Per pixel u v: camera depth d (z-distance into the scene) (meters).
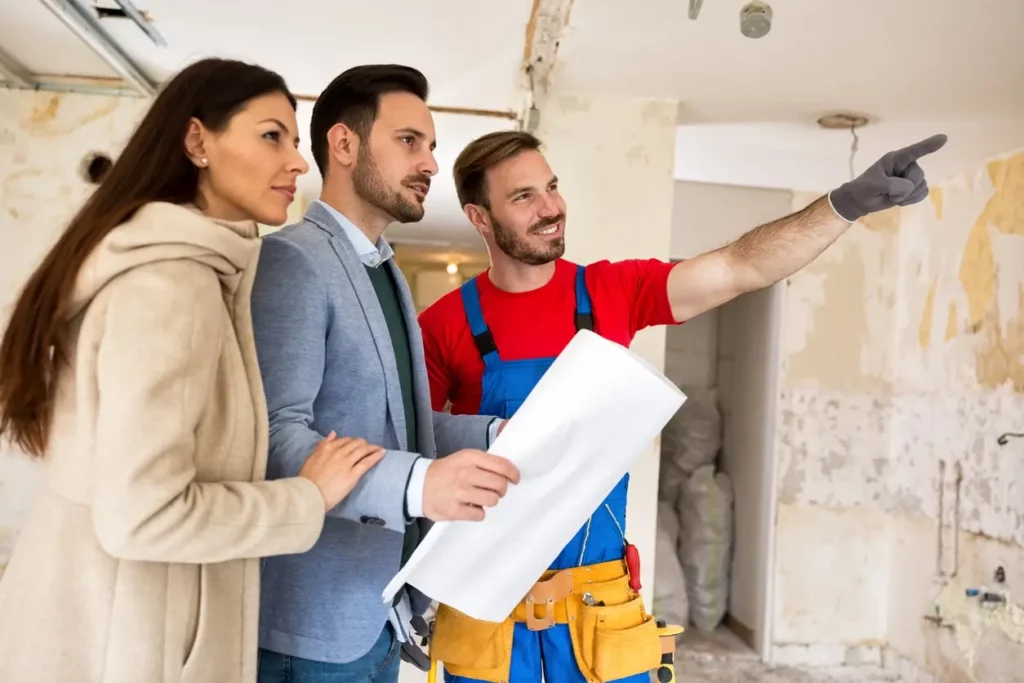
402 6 2.28
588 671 1.67
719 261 1.70
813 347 4.21
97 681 0.93
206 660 0.98
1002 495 3.33
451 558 1.14
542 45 2.50
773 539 4.15
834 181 4.02
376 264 1.38
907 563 3.98
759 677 3.92
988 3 2.11
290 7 2.31
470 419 1.59
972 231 3.62
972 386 3.57
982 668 3.37
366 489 1.06
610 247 2.91
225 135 1.08
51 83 2.97
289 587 1.23
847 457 4.20
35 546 0.96
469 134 3.43
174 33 2.52
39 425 0.99
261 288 1.17
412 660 1.47
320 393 1.23
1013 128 3.07
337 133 1.35
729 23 2.30
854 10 2.19
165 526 0.87
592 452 1.14
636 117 2.93
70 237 0.98
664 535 4.64
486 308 1.84
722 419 4.99
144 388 0.87
